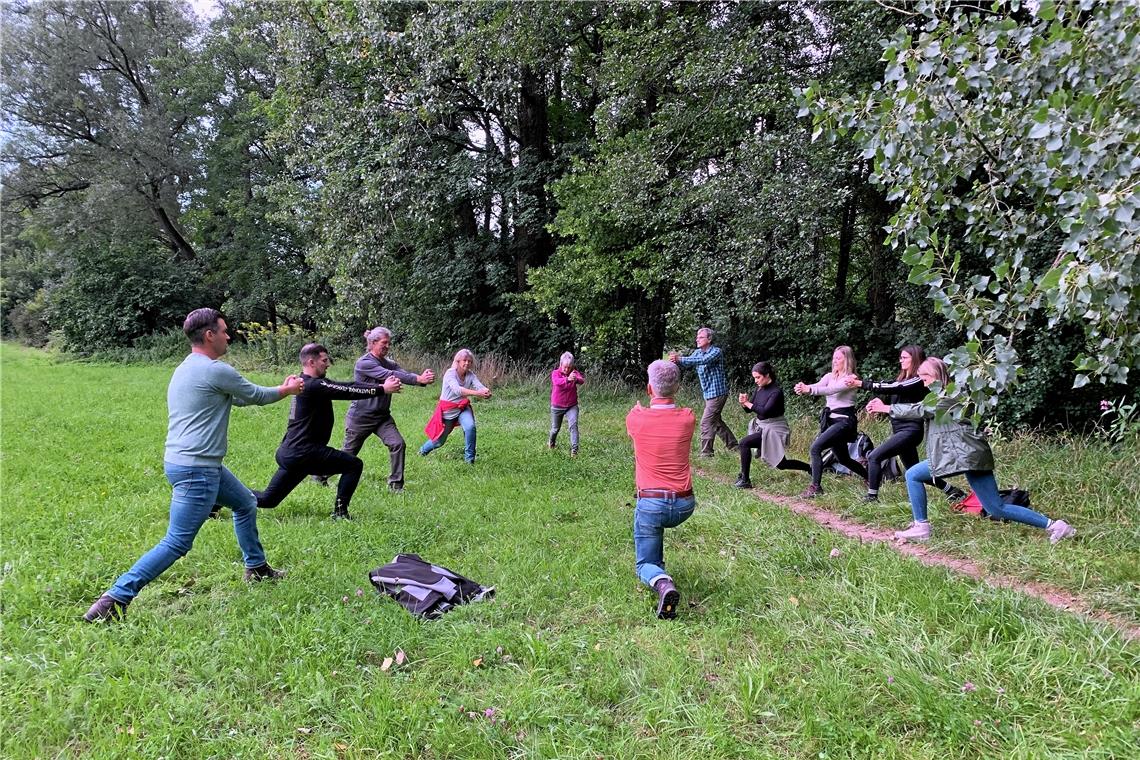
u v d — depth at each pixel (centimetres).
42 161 2520
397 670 326
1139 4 283
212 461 382
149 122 2423
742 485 713
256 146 2536
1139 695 281
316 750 270
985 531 520
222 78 2431
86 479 682
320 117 1395
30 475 691
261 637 346
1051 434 847
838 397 667
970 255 920
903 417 579
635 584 432
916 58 363
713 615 388
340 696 306
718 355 867
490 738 274
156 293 2552
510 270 1694
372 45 1202
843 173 892
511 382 1584
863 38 909
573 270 1294
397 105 1330
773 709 291
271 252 2547
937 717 280
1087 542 476
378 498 633
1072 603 394
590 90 1585
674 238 1098
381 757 264
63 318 2609
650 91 1158
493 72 1165
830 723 276
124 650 337
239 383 384
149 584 420
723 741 269
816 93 424
